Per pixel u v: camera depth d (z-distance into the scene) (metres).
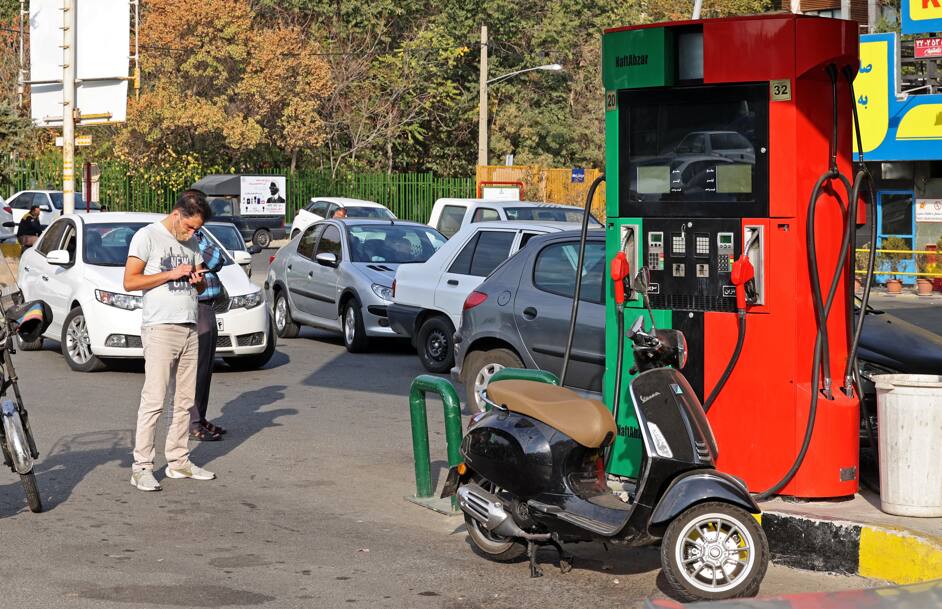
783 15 6.83
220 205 40.31
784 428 6.95
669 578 5.66
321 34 50.28
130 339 12.95
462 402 11.83
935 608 3.44
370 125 50.41
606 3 53.88
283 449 9.51
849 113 7.23
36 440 9.71
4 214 29.67
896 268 27.33
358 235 16.39
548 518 6.07
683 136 7.18
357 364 14.53
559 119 53.28
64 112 23.27
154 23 43.12
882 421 6.69
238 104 45.50
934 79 26.62
